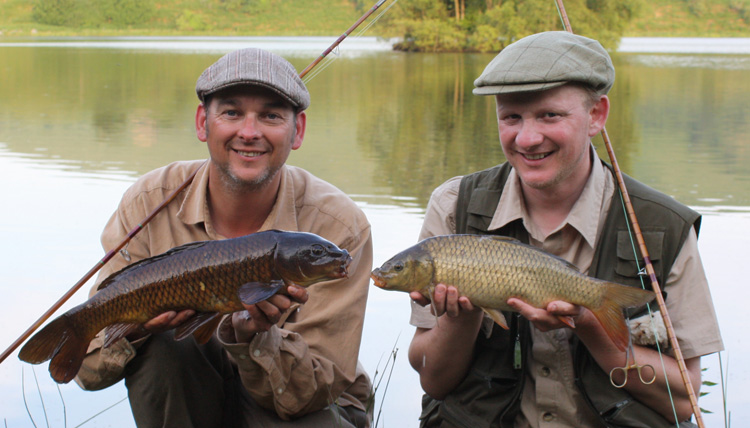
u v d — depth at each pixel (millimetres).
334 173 9570
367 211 7680
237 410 3590
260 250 2963
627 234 3359
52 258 6254
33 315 5281
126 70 25281
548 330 3129
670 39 48719
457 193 3641
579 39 3348
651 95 17672
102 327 3107
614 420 3301
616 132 12648
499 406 3418
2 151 10867
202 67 26609
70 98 17672
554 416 3365
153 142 11867
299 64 26047
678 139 11961
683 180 9078
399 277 3031
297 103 3432
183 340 3326
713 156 10586
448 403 3535
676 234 3332
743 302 5449
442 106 16641
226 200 3531
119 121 14055
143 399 3365
